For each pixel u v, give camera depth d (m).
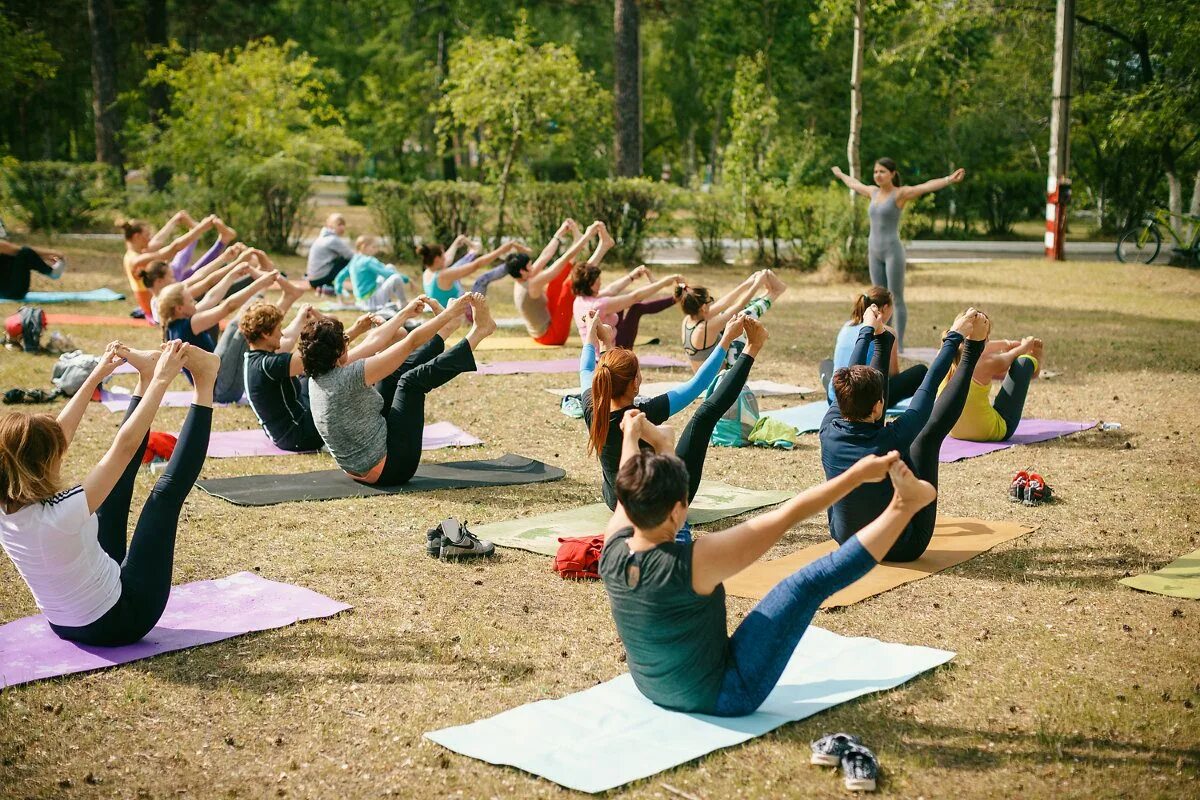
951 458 7.96
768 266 21.67
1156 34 22.03
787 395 10.30
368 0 42.16
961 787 3.63
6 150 25.48
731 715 4.05
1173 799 3.54
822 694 4.27
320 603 5.23
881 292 8.38
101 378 4.95
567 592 5.45
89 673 4.48
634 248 21.72
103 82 26.69
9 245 12.59
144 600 4.65
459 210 21.72
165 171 25.84
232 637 4.84
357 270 14.24
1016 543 6.14
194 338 9.35
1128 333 13.54
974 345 5.60
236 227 21.48
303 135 22.69
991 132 35.62
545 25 39.44
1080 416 9.31
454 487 7.22
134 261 13.07
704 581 3.72
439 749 3.90
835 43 35.91
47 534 4.36
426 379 7.08
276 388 7.88
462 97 21.69
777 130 34.09
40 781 3.71
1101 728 4.03
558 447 8.38
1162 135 22.42
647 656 3.95
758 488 7.24
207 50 33.88
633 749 3.83
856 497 5.55
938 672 4.50
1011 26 28.92
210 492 7.02
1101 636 4.89
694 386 5.95
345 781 3.70
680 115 45.72
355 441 6.99
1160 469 7.61
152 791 3.66
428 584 5.54
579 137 22.12
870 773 3.61
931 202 21.31
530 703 4.22
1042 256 24.02
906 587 5.49
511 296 17.25
